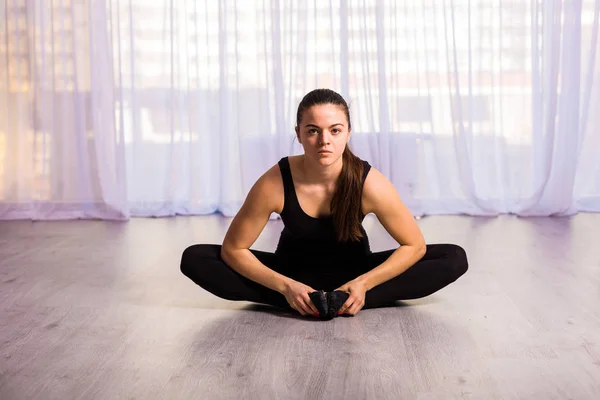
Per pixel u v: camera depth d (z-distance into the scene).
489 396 1.91
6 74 5.02
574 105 4.80
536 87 4.85
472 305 2.72
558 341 2.32
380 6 4.84
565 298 2.82
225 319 2.58
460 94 4.91
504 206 4.99
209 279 2.63
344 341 2.33
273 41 4.88
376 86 4.90
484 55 4.91
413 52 4.92
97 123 4.98
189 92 5.00
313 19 4.91
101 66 4.97
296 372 2.08
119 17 4.98
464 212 4.97
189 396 1.92
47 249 3.92
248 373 2.07
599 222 4.60
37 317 2.64
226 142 4.99
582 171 4.99
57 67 5.00
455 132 4.90
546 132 4.79
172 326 2.51
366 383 2.00
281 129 4.92
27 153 5.05
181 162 5.09
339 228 2.50
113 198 4.95
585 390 1.94
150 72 5.03
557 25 4.75
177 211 5.11
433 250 2.74
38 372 2.10
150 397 1.92
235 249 2.60
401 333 2.40
